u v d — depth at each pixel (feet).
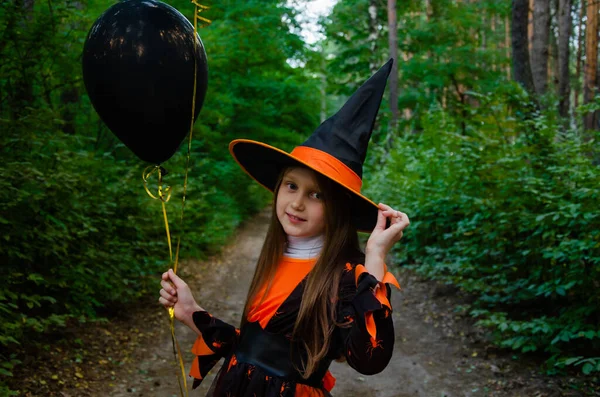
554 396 12.01
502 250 17.07
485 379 13.39
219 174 39.29
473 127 18.83
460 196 19.13
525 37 27.61
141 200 20.75
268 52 41.32
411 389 13.26
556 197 14.05
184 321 6.03
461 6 56.95
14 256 13.50
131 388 12.53
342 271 5.36
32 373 11.94
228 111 40.09
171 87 5.37
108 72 5.31
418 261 25.16
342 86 62.54
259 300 5.64
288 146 45.42
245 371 5.39
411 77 55.11
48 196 14.08
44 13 17.76
